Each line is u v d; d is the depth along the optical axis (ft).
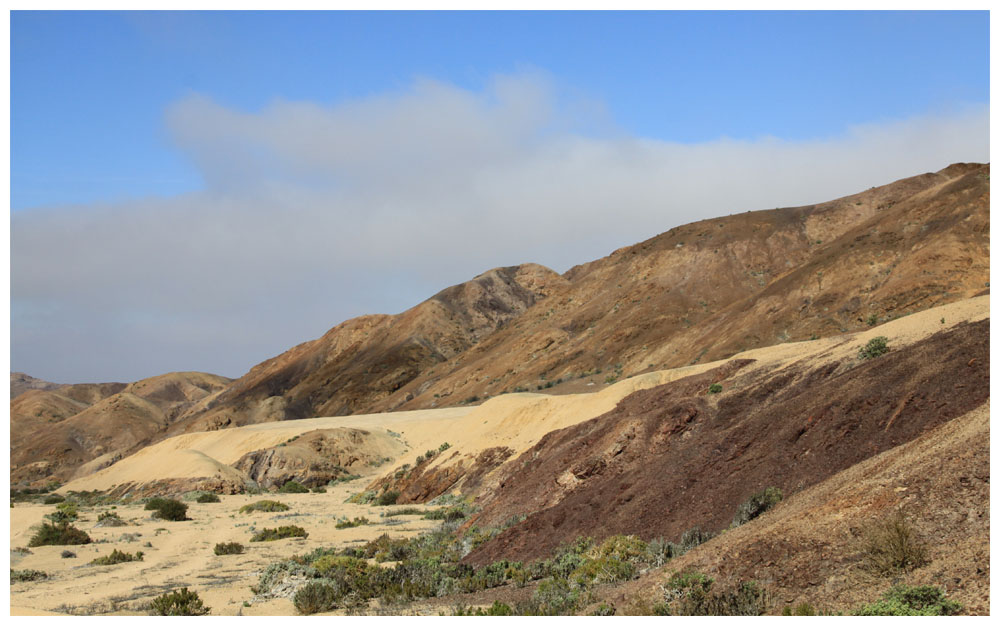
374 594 67.87
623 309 431.84
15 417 625.00
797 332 290.76
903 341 97.19
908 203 361.51
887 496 49.32
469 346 596.70
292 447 246.88
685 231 504.43
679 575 51.47
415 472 182.91
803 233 462.60
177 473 221.66
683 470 82.58
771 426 83.30
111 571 95.04
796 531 50.39
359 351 618.44
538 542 83.56
